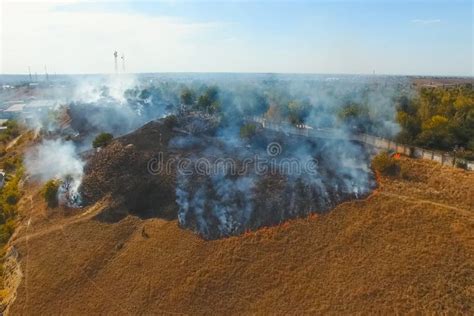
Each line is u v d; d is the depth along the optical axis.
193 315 39.56
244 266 42.84
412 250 39.53
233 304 39.75
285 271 41.41
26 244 51.94
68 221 54.38
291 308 38.00
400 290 36.47
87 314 41.34
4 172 85.00
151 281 43.22
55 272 46.47
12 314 42.84
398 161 52.72
